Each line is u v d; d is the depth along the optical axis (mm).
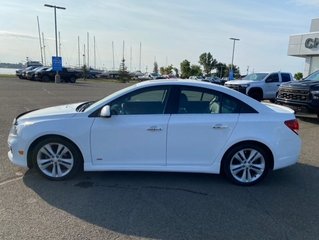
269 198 4340
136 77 65062
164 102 4680
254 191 4570
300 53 25750
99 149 4609
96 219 3609
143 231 3396
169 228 3473
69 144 4621
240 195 4410
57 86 27922
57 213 3715
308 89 10250
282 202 4223
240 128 4645
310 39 24719
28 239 3156
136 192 4391
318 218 3803
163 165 4676
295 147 4824
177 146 4621
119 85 35562
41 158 4695
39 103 14211
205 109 4695
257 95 16828
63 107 5207
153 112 4652
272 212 3922
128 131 4559
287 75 17625
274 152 4707
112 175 4973
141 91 4688
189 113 4652
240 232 3436
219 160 4715
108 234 3312
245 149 4727
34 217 3600
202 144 4633
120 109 4668
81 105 5234
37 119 4648
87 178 4828
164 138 4586
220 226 3547
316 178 5168
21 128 4633
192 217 3732
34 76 35438
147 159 4648
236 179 4754
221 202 4164
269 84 16969
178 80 4863
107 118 4562
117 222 3561
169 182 4785
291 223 3664
